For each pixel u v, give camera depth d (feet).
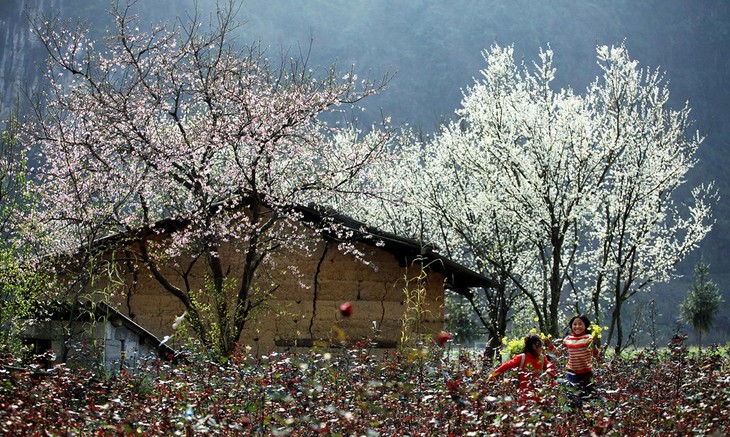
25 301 46.34
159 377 30.01
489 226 92.68
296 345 60.34
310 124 63.05
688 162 87.56
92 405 23.75
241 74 59.77
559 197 81.66
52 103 57.41
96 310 43.68
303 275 61.87
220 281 58.18
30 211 54.70
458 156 88.89
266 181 58.44
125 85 57.41
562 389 30.37
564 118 82.94
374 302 62.03
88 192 53.93
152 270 56.18
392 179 92.84
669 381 35.50
